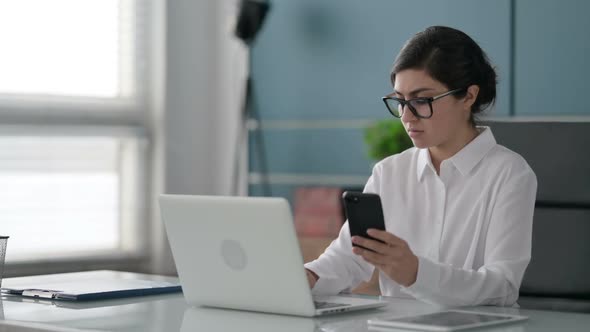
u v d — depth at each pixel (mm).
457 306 2090
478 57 2330
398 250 1947
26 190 5047
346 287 2430
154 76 5535
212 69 5730
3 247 2307
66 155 5199
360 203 1946
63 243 5195
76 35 5250
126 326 1821
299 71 5258
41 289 2271
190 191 5645
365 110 4984
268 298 1951
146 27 5527
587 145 2631
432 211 2477
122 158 5461
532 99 4387
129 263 5473
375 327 1789
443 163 2434
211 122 5738
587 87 4219
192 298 2088
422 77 2254
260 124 5441
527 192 2334
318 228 4770
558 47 4305
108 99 5367
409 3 4805
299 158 5277
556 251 2652
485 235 2379
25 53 5043
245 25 5176
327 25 5129
